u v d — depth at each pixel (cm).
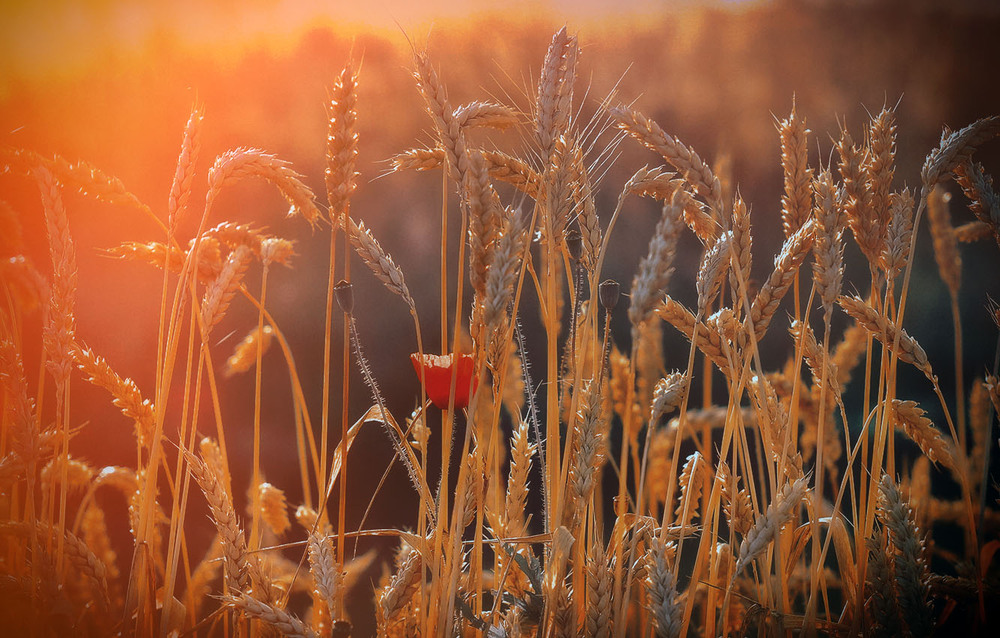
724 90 822
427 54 176
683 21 904
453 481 301
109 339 461
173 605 182
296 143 752
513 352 192
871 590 183
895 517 180
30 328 330
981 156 665
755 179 691
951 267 205
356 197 696
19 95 627
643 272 167
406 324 514
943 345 425
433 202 679
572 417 177
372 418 182
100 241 588
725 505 186
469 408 172
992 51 855
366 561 188
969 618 188
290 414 402
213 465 186
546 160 175
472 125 178
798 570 192
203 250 183
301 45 797
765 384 182
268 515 193
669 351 419
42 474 187
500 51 759
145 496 178
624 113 179
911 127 795
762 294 181
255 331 196
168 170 687
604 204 632
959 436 198
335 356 473
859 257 517
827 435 196
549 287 178
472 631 180
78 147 651
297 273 580
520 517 184
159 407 178
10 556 186
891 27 896
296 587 193
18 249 183
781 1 929
